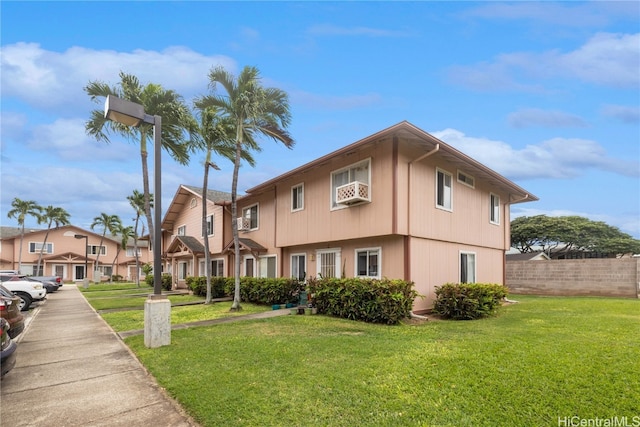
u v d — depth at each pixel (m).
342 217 12.59
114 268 48.97
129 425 3.86
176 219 27.05
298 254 15.48
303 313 11.62
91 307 15.27
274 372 5.20
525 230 39.81
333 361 5.67
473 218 14.30
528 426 3.55
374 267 12.20
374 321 9.84
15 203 41.81
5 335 5.21
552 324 8.92
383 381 4.74
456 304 10.62
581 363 5.28
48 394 4.79
